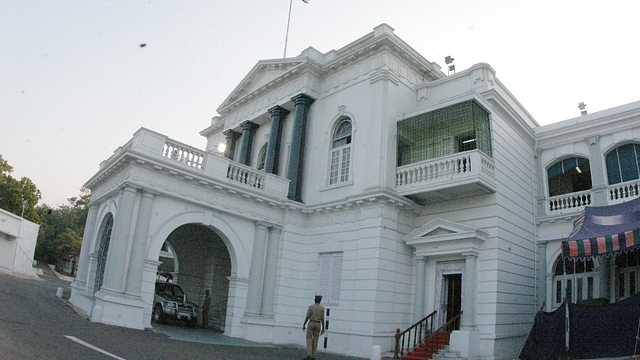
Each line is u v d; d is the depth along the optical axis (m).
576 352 13.23
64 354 8.34
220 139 32.00
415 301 18.17
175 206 18.00
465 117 17.94
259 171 20.81
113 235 16.53
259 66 26.08
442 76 23.11
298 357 14.58
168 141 17.94
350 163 20.33
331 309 19.02
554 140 20.80
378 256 17.75
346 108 21.45
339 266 19.50
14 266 42.91
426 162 18.20
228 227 19.48
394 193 18.56
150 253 16.98
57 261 59.41
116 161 17.66
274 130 23.77
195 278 25.25
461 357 15.20
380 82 20.12
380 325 17.23
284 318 19.95
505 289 16.84
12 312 12.70
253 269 19.80
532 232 19.56
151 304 16.77
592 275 17.61
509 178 18.64
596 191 18.45
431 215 19.34
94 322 14.79
